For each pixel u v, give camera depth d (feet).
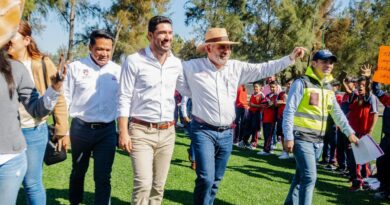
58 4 68.08
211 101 12.91
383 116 19.81
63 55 8.12
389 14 140.36
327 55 13.52
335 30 143.43
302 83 13.62
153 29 11.47
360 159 14.17
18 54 10.27
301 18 114.73
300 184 13.52
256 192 19.51
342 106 25.99
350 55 137.08
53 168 21.11
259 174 24.04
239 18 117.29
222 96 12.99
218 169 13.60
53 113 11.36
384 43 140.26
